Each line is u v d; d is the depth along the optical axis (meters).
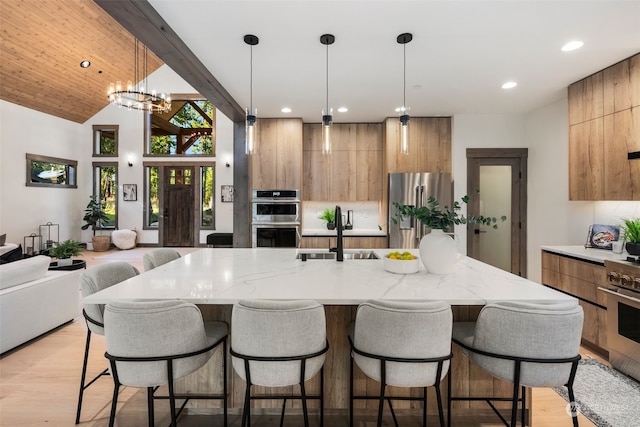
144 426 1.98
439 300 1.61
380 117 4.93
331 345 2.08
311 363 1.55
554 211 4.26
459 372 2.06
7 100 6.89
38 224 7.65
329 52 2.84
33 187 7.53
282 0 2.11
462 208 4.80
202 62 3.04
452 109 4.55
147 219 9.34
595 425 1.99
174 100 9.54
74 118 8.64
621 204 3.35
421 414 2.09
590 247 3.43
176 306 1.51
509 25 2.40
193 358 1.58
